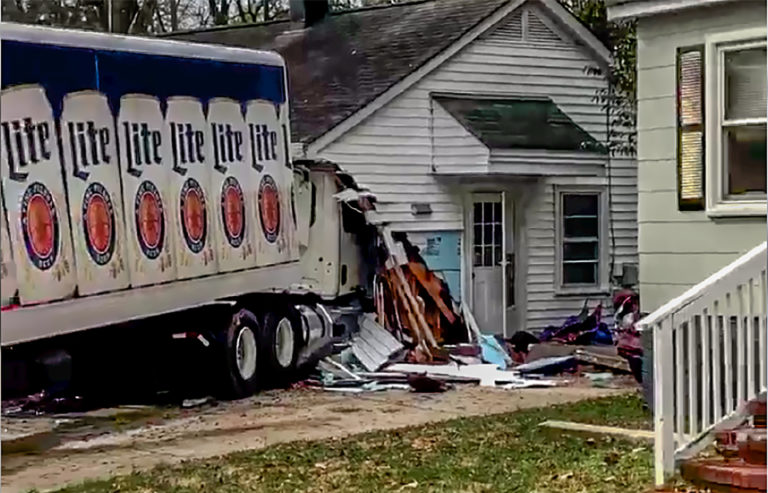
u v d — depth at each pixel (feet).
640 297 41.52
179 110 44.70
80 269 38.73
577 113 72.49
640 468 30.89
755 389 30.14
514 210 69.10
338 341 56.70
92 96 39.86
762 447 27.84
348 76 69.10
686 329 33.14
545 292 69.87
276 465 33.40
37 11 100.42
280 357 51.67
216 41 83.30
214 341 47.34
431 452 34.73
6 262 35.14
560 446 35.04
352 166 64.64
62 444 38.47
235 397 48.34
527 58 70.85
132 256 41.50
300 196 59.06
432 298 62.85
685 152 39.91
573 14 73.15
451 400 46.85
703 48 39.34
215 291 46.52
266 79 50.98
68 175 38.37
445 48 67.46
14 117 35.94
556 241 70.13
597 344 65.26
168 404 47.65
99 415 44.80
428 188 66.69
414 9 76.23
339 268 59.36
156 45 43.50
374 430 39.68
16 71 36.17
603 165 70.74
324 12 80.69
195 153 45.57
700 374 33.17
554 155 67.72
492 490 29.35
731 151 39.11
